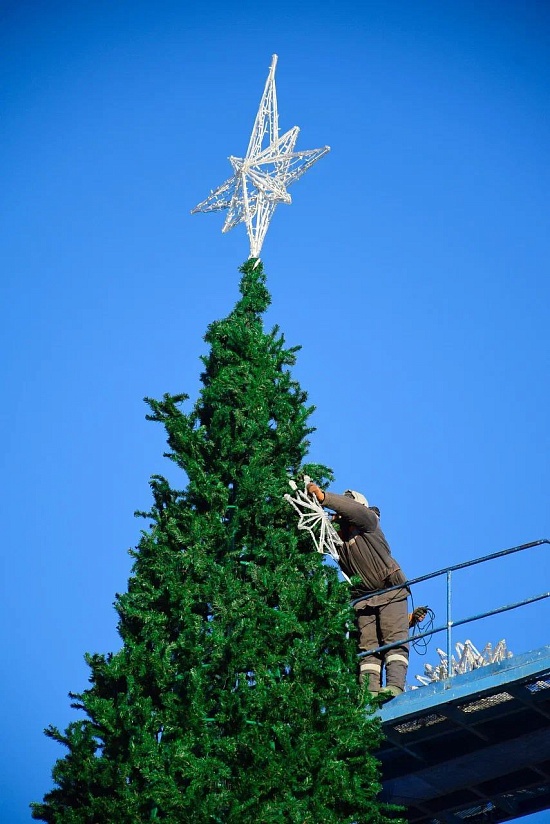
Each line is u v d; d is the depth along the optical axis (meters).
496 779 21.61
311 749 17.42
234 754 17.41
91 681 18.72
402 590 21.88
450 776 21.06
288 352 22.06
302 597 19.05
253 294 22.73
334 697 18.00
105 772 17.52
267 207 24.45
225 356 21.75
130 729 17.72
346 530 22.41
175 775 17.44
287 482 20.89
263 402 21.09
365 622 21.72
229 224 24.72
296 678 18.12
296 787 17.31
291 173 24.84
